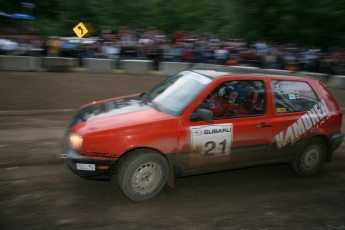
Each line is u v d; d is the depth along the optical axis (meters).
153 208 4.30
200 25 35.16
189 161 4.54
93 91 11.59
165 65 15.50
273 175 5.59
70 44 15.96
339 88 14.68
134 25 34.22
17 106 9.20
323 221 4.26
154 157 4.32
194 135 4.45
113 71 15.22
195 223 4.02
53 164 5.41
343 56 16.03
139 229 3.82
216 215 4.23
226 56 16.19
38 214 3.97
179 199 4.58
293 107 5.18
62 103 9.88
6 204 4.14
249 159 4.95
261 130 4.87
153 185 4.42
